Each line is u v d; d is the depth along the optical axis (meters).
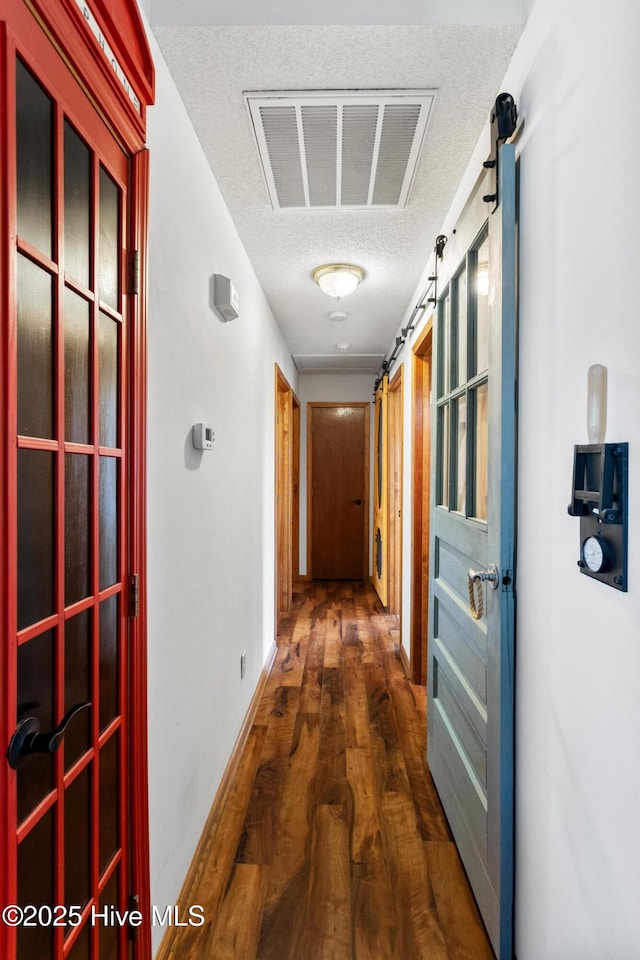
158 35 1.13
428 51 1.17
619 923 0.75
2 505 0.62
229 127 1.43
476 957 1.19
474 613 1.23
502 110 1.12
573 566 0.90
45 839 0.74
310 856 1.49
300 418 5.36
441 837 1.57
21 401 0.68
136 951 1.04
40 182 0.72
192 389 1.44
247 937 1.23
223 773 1.77
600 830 0.80
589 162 0.84
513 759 1.15
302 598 4.71
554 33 0.96
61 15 0.74
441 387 1.80
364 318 3.31
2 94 0.61
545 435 1.01
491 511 1.22
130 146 1.01
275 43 1.16
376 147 1.51
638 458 0.70
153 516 1.14
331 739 2.15
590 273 0.83
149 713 1.11
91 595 0.88
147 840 1.07
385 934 1.24
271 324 3.13
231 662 1.93
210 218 1.62
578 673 0.88
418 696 2.58
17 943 0.67
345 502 5.40
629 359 0.72
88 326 0.87
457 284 1.60
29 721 0.68
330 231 2.06
